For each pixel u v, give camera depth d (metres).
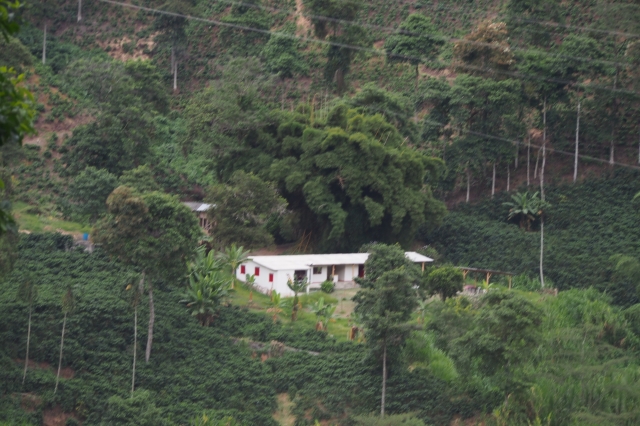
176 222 51.88
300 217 74.56
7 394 46.28
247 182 66.12
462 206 83.50
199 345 53.47
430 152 86.25
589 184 82.31
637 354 57.38
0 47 69.94
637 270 63.41
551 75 83.00
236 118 73.69
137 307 55.00
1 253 48.16
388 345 50.22
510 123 82.12
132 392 47.53
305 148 72.50
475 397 49.25
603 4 89.69
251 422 47.59
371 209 69.88
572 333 55.84
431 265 69.00
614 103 84.75
